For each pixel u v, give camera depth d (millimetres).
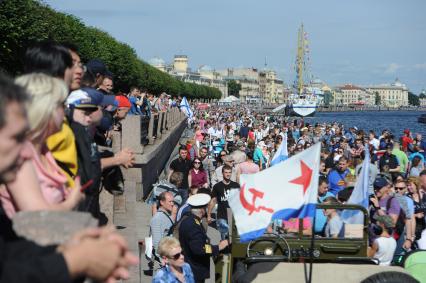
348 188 12250
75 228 2215
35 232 2189
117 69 56469
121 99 8727
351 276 7379
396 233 11961
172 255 7750
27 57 3785
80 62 4348
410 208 12078
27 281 1814
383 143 28484
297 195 6914
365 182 10586
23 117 1980
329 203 8812
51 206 2549
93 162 3895
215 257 9570
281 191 6957
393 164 22203
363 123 134375
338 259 8492
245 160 17000
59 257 1881
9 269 1812
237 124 59406
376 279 6934
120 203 10727
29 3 28250
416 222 13641
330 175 16234
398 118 187625
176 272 7852
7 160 1955
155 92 96688
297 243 8438
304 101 126875
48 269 1843
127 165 4754
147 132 22469
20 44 27312
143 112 23000
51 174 2943
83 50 40969
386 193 12078
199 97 185125
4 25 26125
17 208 2627
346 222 8633
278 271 7457
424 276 8836
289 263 7566
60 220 2242
